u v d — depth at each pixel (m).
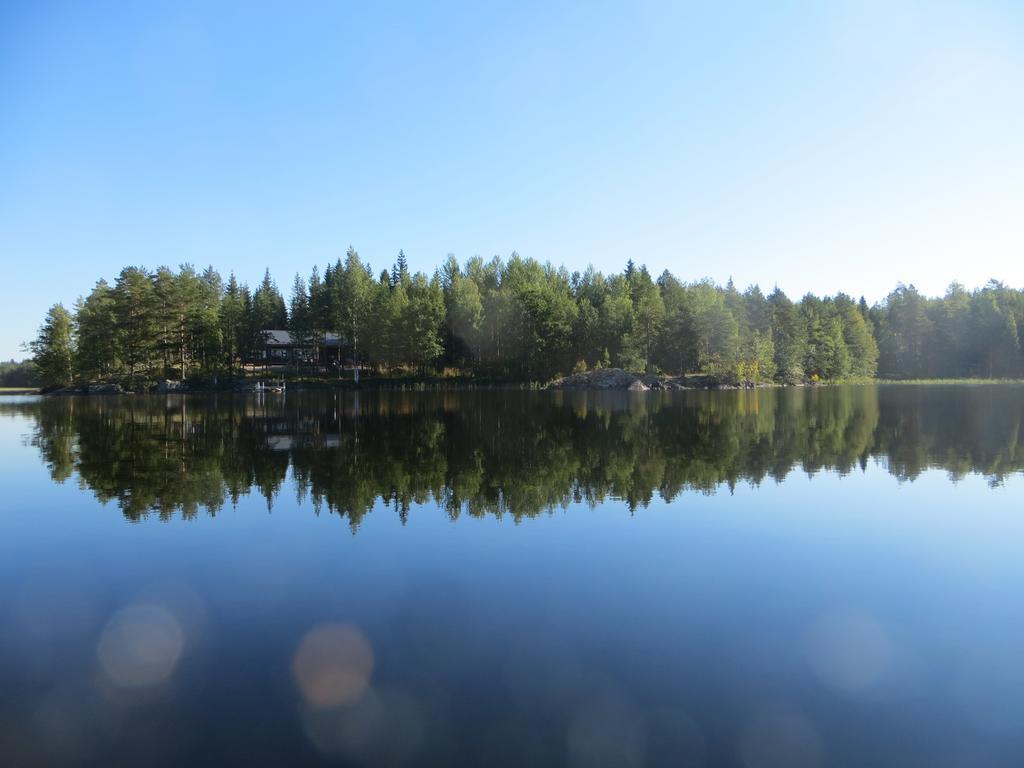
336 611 8.88
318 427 33.41
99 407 50.69
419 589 9.70
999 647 7.70
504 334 95.06
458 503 15.30
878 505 14.90
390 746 5.81
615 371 83.44
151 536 12.68
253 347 93.25
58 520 13.98
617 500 15.54
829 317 107.88
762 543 11.98
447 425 34.12
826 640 7.88
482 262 115.44
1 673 7.30
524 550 11.60
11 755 5.77
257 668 7.31
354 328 92.19
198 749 5.84
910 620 8.49
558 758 5.60
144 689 6.84
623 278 109.19
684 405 49.38
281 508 14.91
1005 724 6.12
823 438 27.22
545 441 26.86
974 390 71.50
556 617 8.60
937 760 5.59
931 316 110.19
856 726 6.08
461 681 6.95
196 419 38.75
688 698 6.57
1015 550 11.46
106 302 77.19
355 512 14.52
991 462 20.67
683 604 9.05
